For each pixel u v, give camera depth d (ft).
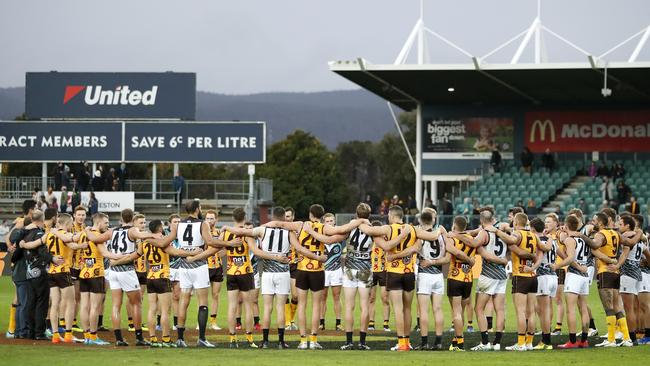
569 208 262.06
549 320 103.40
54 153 277.23
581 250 102.94
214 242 101.65
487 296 101.76
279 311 102.12
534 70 232.53
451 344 105.50
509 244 99.91
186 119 281.54
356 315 148.25
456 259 100.42
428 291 101.09
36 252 104.78
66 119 283.38
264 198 286.46
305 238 101.30
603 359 89.92
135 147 276.00
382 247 99.14
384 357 90.63
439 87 262.06
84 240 102.58
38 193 254.68
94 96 282.15
